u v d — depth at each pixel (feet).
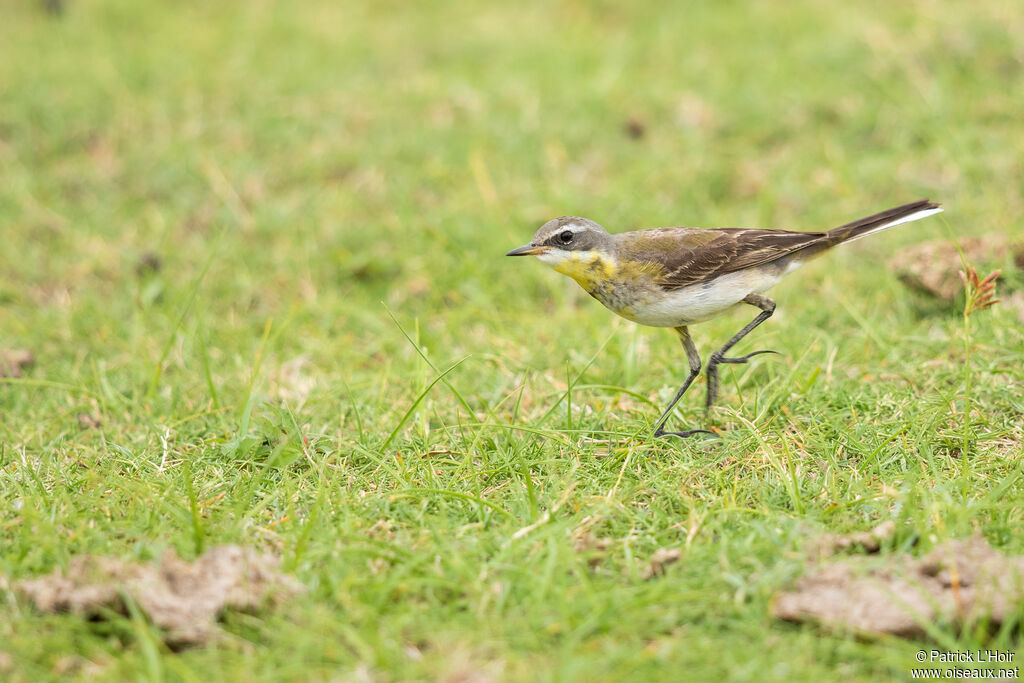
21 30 73.05
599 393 37.29
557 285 47.73
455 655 22.47
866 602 23.43
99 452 34.30
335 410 36.78
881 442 31.73
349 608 24.07
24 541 26.84
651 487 29.81
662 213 51.96
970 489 28.73
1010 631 23.20
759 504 28.58
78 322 46.52
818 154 55.83
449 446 32.89
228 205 54.75
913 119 56.29
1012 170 51.31
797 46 63.87
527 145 57.41
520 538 26.84
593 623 23.30
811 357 38.55
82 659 23.04
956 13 63.05
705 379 37.81
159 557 25.17
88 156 58.95
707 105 59.77
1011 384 34.60
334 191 55.42
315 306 47.11
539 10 75.05
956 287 41.39
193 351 43.73
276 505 29.68
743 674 21.84
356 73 65.72
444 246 50.24
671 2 74.08
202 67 66.03
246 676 22.27
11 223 54.03
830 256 48.37
